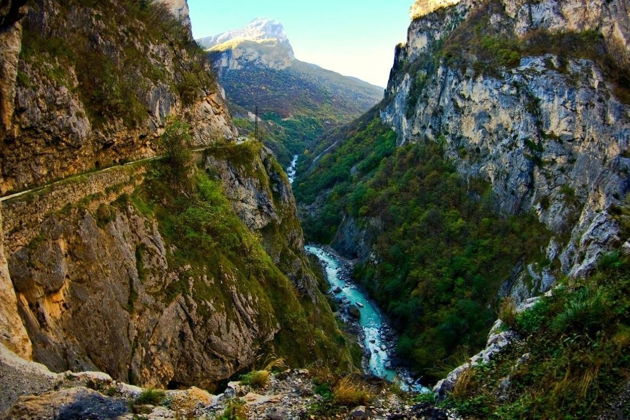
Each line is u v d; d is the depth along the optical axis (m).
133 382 20.88
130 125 29.58
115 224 23.45
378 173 88.50
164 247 26.39
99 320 20.11
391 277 64.00
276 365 14.70
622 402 8.23
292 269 43.62
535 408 9.04
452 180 70.56
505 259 54.94
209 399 12.29
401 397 11.62
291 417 10.55
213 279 28.36
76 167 24.34
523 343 11.60
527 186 58.22
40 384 12.16
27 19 22.72
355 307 59.81
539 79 58.97
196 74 44.19
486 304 52.25
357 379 12.41
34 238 18.25
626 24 55.28
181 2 72.94
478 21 78.69
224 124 47.22
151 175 29.70
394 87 119.44
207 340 25.92
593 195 43.53
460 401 10.41
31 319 16.75
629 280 11.41
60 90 22.92
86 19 28.00
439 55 84.19
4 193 19.09
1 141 18.95
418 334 52.34
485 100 66.88
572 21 61.78
